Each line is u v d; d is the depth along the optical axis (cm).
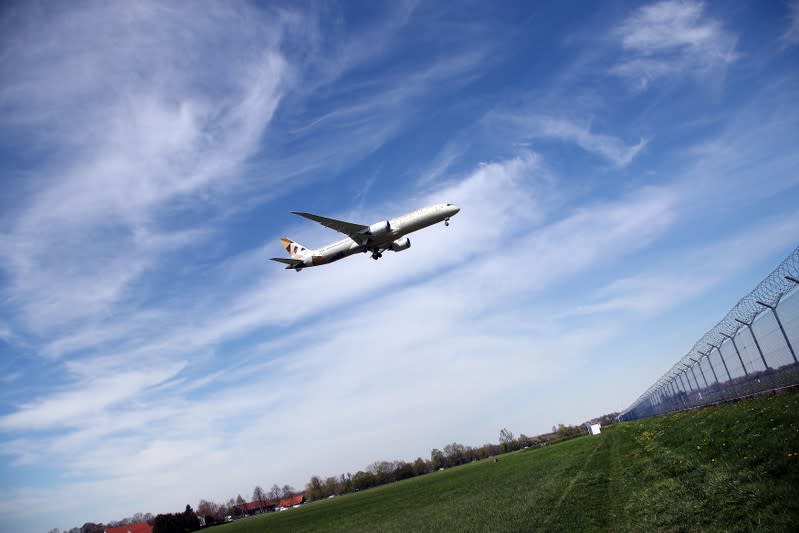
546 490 2480
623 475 2438
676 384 4944
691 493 1470
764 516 1060
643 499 1655
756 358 2644
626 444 4344
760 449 1504
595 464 3341
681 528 1210
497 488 3444
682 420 3631
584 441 7625
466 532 1827
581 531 1477
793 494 1112
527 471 4334
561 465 3931
